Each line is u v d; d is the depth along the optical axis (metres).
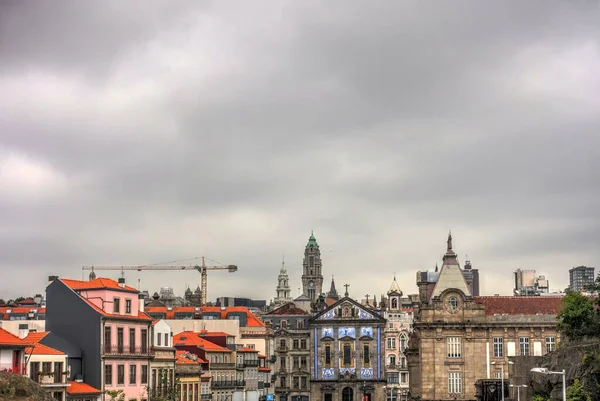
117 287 144.12
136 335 146.38
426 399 172.00
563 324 127.00
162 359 154.38
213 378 187.50
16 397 95.31
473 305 173.75
